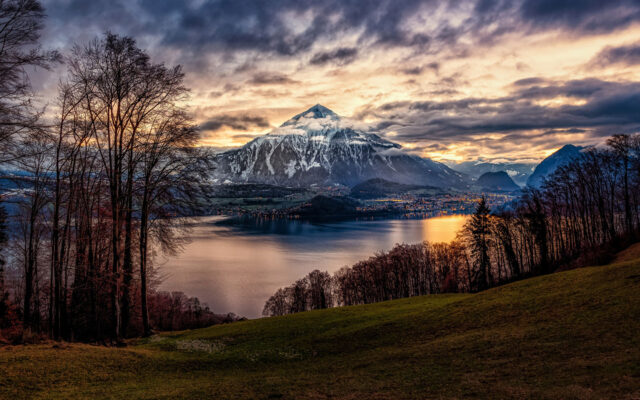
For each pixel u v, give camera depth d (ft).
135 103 75.10
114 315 82.23
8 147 60.29
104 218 86.28
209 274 522.47
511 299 89.25
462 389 44.06
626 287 74.79
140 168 81.41
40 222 92.27
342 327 96.32
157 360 68.18
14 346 66.03
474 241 215.10
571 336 57.47
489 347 60.08
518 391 41.24
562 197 234.79
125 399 46.11
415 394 44.01
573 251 221.66
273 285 464.65
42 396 45.98
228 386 52.54
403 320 92.12
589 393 37.45
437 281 309.42
